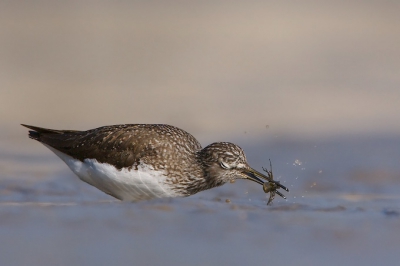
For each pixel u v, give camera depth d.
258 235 8.61
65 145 11.70
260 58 29.34
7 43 28.45
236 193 12.68
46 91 23.69
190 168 11.41
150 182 11.23
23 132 19.36
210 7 35.66
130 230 8.73
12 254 7.68
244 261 7.59
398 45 31.42
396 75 27.05
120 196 11.55
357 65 28.42
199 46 30.56
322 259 7.67
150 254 7.77
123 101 23.08
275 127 19.92
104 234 8.52
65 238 8.32
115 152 11.20
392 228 9.02
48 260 7.48
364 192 12.83
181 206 10.23
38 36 29.64
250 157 16.47
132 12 33.75
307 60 29.20
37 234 8.48
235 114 21.64
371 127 19.88
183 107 22.53
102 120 21.22
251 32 32.84
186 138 11.63
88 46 29.23
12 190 12.42
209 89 24.94
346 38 32.41
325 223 9.30
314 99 23.53
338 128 19.77
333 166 15.37
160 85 25.23
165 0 35.62
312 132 19.27
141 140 11.21
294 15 35.38
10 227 8.82
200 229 8.83
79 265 7.35
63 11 32.72
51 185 13.02
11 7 32.09
